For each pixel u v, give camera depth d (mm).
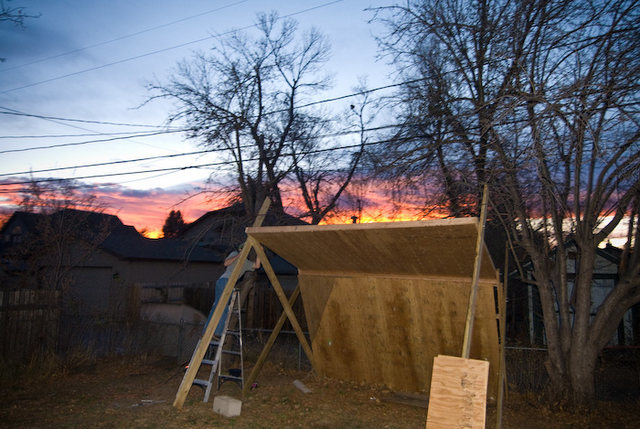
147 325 12016
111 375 9688
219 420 6566
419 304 8156
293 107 15320
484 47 10062
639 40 7938
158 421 6457
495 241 16641
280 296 8992
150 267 23859
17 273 13180
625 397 8922
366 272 8312
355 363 9430
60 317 10883
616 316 8195
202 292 20781
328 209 16062
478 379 5074
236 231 14484
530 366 9117
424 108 10977
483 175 9570
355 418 7012
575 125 7816
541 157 7875
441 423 5082
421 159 10164
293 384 9078
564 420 7211
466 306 7723
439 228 6113
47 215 13844
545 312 8711
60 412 6883
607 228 8273
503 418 7273
